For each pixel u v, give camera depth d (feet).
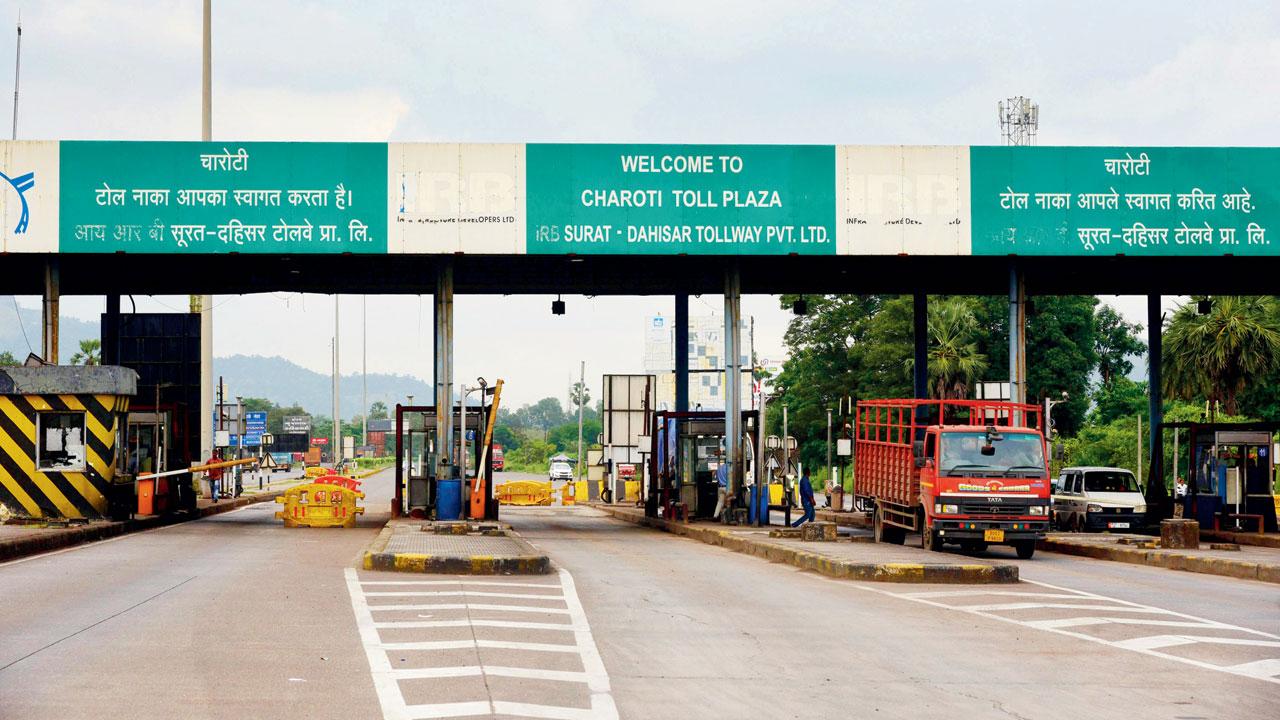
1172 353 171.12
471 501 115.24
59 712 28.55
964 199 103.45
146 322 145.69
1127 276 126.82
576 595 54.03
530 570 64.08
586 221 102.32
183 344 145.79
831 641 42.04
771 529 99.86
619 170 102.68
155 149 100.63
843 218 103.19
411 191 101.76
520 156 102.53
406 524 99.60
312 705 29.73
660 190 102.78
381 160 101.81
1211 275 125.80
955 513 82.53
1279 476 145.59
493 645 38.91
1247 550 90.84
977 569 63.36
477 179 102.12
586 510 179.42
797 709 30.78
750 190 103.19
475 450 116.88
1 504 88.07
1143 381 251.19
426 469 118.62
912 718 30.04
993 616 49.37
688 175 102.99
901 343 226.17
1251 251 103.40
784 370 258.98
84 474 88.63
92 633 40.19
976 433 84.48
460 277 126.11
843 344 245.86
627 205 102.53
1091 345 225.35
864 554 72.28
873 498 99.19
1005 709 31.30
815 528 88.17
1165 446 189.67
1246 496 113.80
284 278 127.95
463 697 30.83
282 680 32.76
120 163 100.42
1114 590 61.05
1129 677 36.04
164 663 34.96
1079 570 74.59
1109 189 103.71
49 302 102.63
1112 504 117.70
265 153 101.24
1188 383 169.99
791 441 114.73
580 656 37.55
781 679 34.78
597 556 79.56
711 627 44.86
